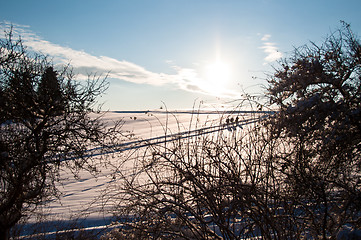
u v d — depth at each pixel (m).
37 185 4.46
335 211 3.45
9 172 4.08
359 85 3.74
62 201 7.88
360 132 3.36
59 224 5.29
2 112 4.42
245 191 3.05
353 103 3.61
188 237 3.28
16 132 4.44
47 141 4.68
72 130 4.77
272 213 3.20
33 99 4.63
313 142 3.67
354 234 3.12
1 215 4.04
